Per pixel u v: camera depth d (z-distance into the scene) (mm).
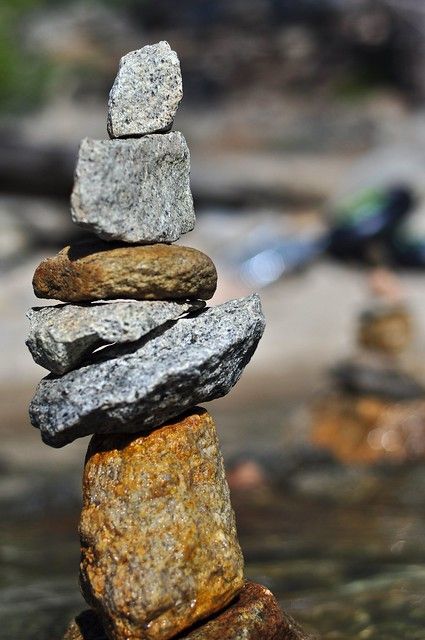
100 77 53344
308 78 53938
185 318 5973
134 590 5605
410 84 51875
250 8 56281
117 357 5762
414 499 12734
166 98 5930
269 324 27719
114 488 5812
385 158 39406
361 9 54375
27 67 51000
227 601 5848
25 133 39594
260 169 39312
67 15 59594
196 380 5734
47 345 5703
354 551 10203
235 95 53625
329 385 15992
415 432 14867
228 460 14891
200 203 37844
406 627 7797
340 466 14406
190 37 56656
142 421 5750
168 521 5734
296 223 34875
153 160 5840
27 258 32844
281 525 11523
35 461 15891
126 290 5742
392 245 31906
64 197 36656
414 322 15625
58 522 12141
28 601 8750
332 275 31141
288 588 8938
